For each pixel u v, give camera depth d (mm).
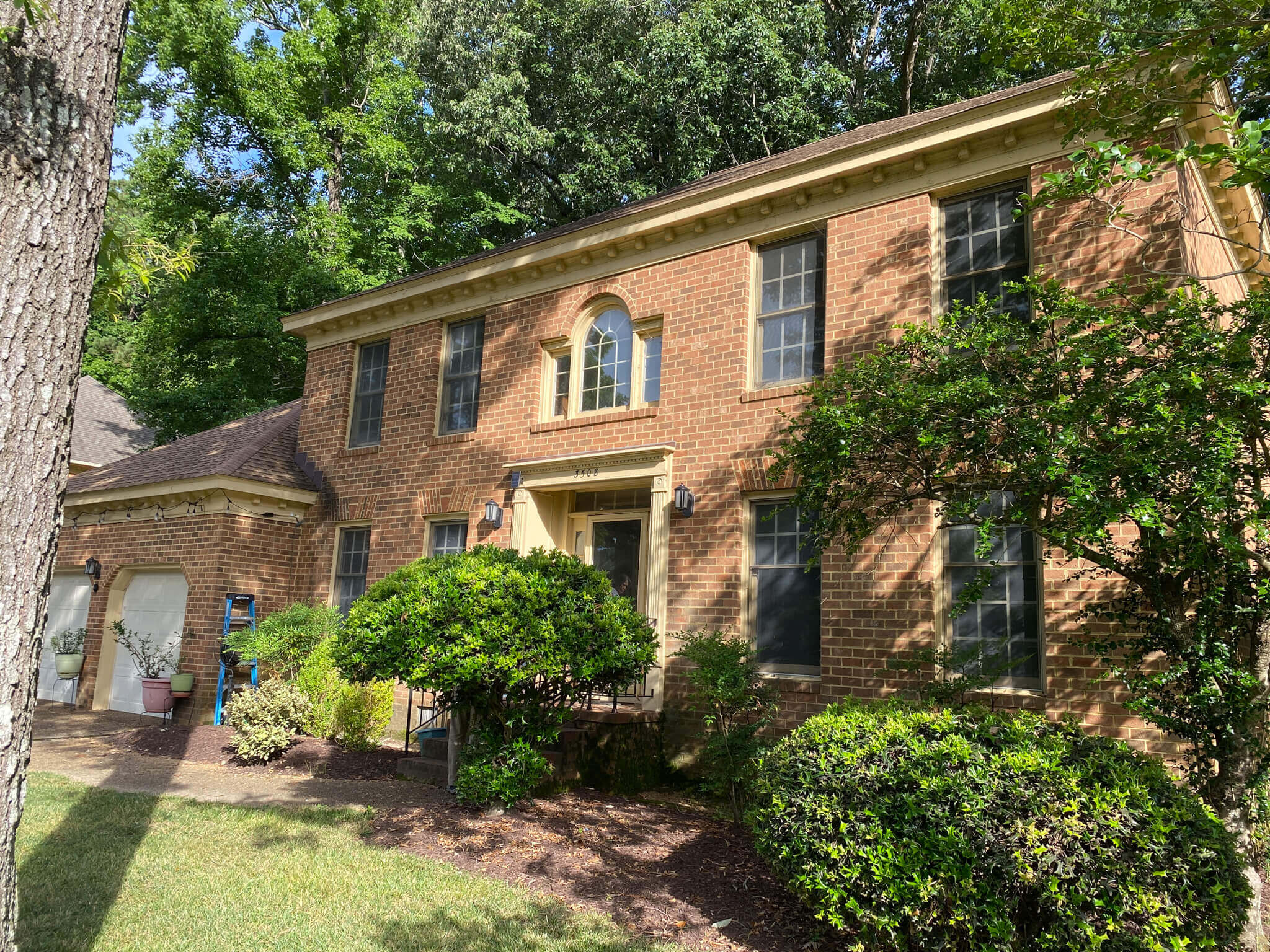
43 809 7531
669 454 10445
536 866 6219
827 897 4676
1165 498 4336
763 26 20906
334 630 11891
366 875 5887
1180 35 6188
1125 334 4742
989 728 5008
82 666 15203
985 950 4223
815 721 5637
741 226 10492
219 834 6859
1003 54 7738
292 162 23594
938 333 6031
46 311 2957
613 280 11688
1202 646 4867
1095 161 5277
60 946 4621
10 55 2975
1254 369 4516
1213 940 4074
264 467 14148
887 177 9352
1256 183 4961
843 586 8828
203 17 22891
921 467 5418
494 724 7801
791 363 10008
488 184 26938
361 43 26469
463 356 13562
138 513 14867
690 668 9812
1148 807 4195
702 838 7191
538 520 11875
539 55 25047
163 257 4914
